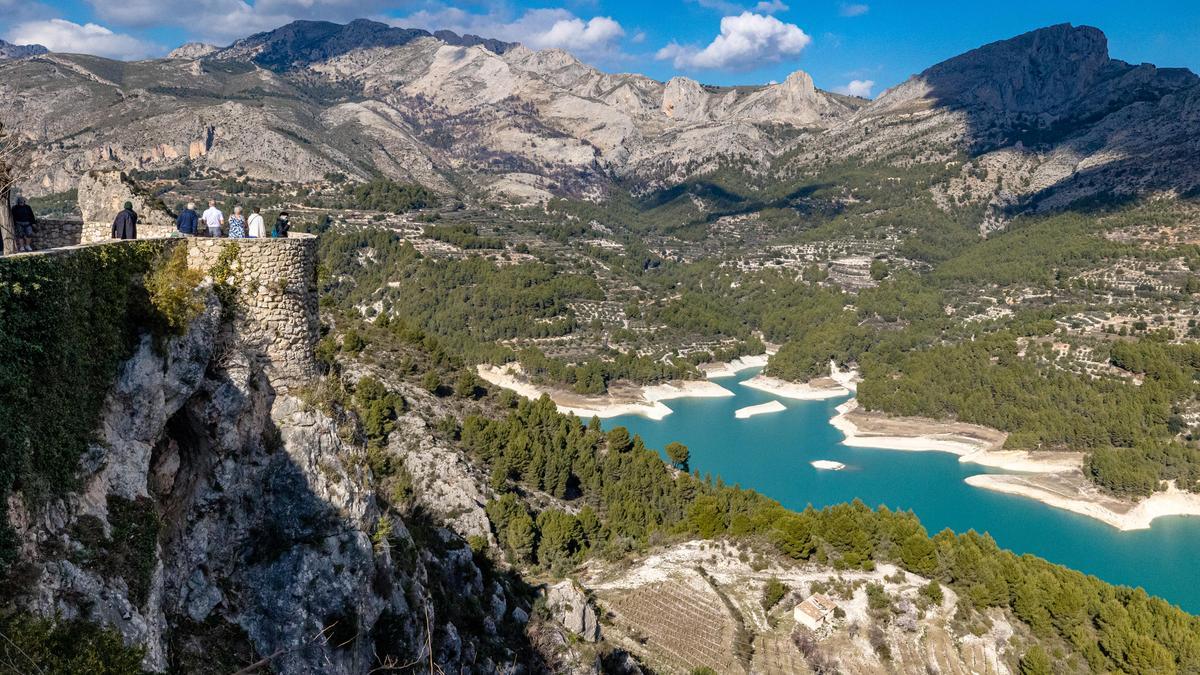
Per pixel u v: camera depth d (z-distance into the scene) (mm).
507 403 136125
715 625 88438
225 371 29391
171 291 27000
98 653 19938
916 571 97000
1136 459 165375
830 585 94812
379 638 33344
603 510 116812
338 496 32031
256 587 29359
